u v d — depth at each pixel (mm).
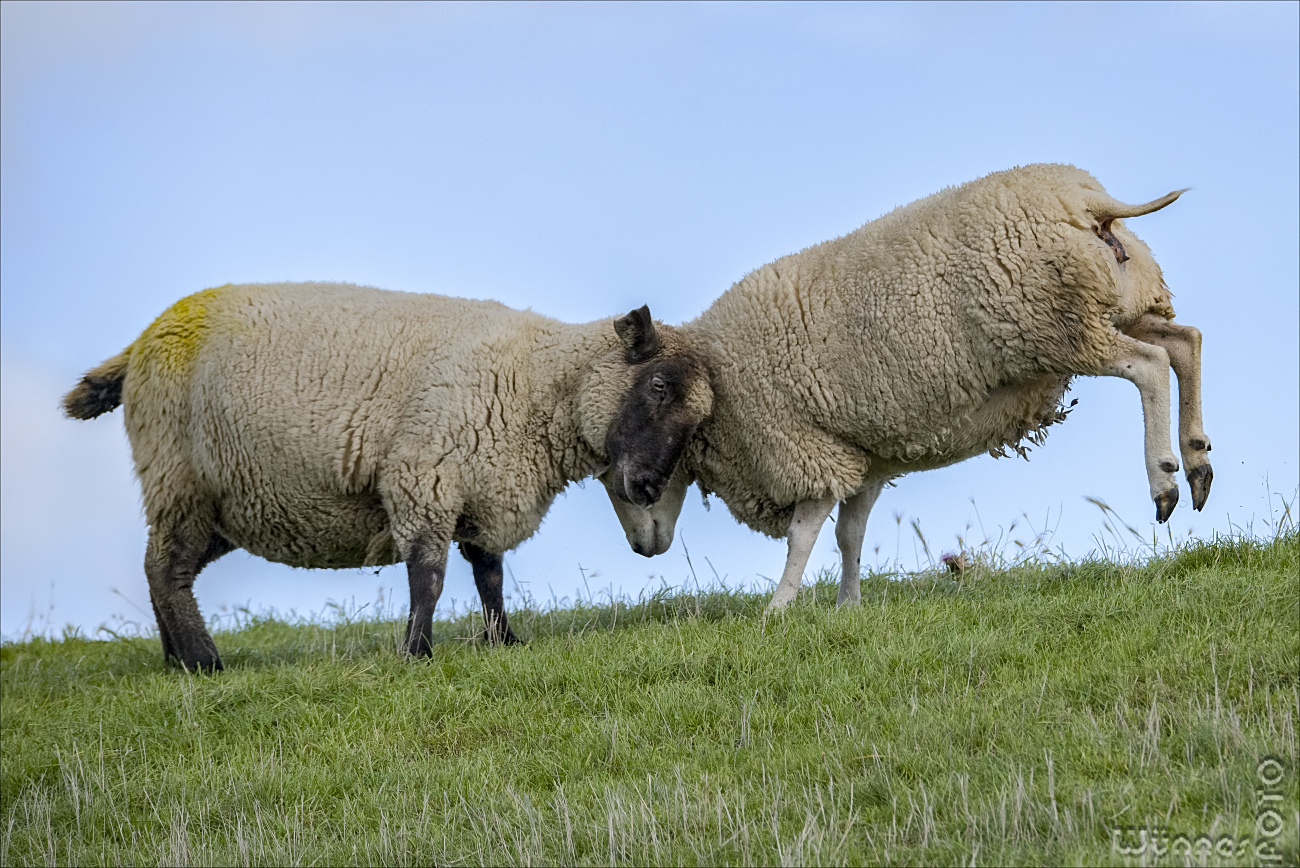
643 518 20828
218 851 12758
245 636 26141
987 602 17594
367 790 14383
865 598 20484
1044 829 10609
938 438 18422
